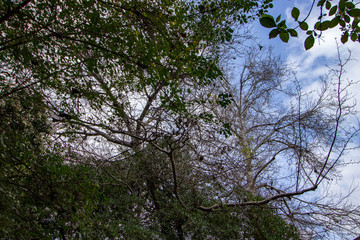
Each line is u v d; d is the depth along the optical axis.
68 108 5.95
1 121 4.55
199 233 7.77
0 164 4.10
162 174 8.69
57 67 5.16
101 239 5.43
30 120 5.27
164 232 8.14
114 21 4.83
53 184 4.41
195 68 5.49
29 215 4.17
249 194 8.55
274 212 8.33
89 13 4.64
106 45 4.92
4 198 3.83
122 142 8.18
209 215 8.31
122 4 4.83
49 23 4.57
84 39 4.93
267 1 5.94
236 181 7.71
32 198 4.49
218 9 5.85
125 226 6.77
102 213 7.19
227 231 7.74
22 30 4.59
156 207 8.66
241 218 8.31
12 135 4.39
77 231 4.59
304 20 2.59
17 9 4.26
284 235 8.11
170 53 5.07
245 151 10.05
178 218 8.09
